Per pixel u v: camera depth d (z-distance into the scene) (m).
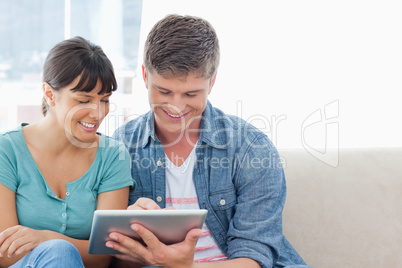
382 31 2.27
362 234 1.61
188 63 1.29
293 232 1.61
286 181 1.65
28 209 1.30
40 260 1.05
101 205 1.38
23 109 2.21
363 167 1.66
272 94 2.27
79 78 1.24
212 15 2.25
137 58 2.22
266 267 1.35
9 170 1.30
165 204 1.46
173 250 1.15
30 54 2.19
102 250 1.20
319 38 2.27
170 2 2.22
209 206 1.46
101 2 2.21
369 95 2.28
